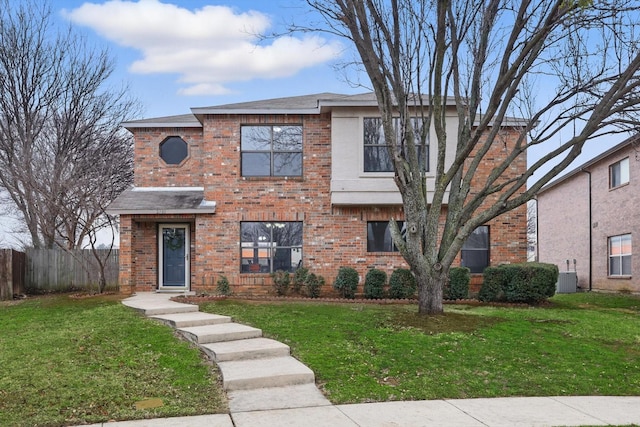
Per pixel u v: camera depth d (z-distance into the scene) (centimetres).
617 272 2169
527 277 1371
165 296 1437
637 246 1992
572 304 1466
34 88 2088
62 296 1505
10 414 575
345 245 1536
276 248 1555
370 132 1516
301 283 1488
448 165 1484
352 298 1456
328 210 1541
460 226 1084
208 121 1558
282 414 581
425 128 1084
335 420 560
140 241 1616
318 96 1800
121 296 1431
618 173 2161
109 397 632
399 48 1055
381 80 1037
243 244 1550
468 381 714
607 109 945
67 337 920
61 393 642
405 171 1038
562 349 873
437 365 770
